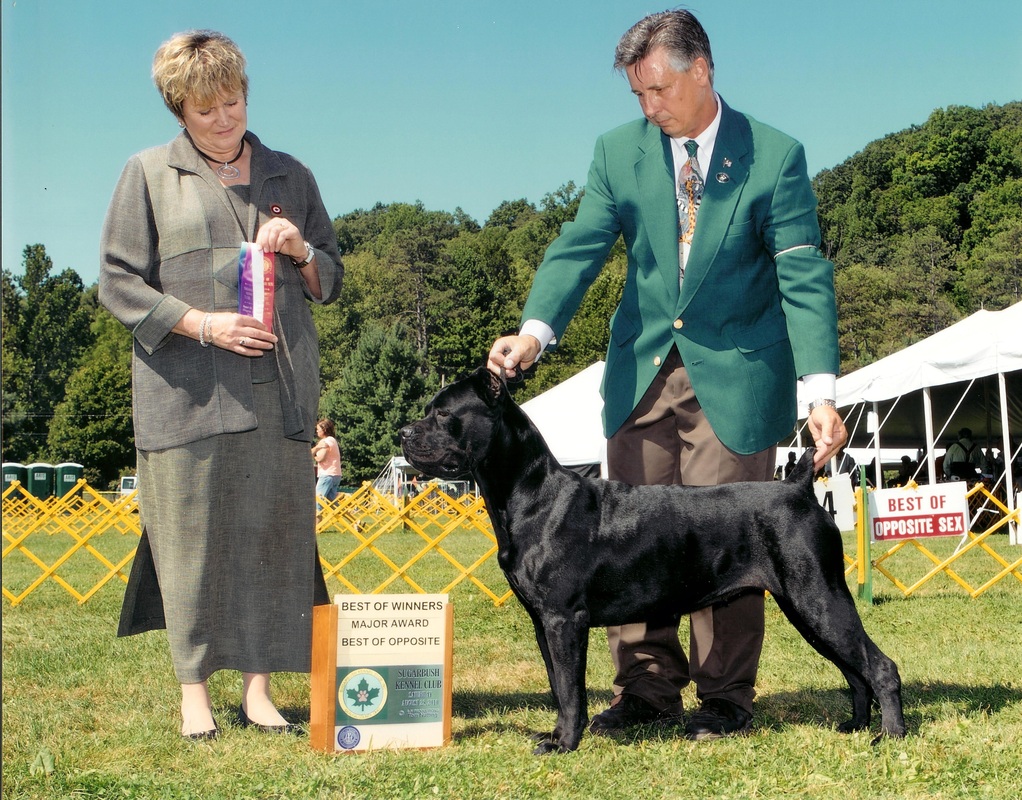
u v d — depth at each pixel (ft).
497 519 11.60
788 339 12.84
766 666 16.60
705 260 12.37
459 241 307.17
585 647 11.23
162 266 12.61
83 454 200.23
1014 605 24.44
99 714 13.61
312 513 13.16
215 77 11.90
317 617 11.64
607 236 13.35
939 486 26.48
